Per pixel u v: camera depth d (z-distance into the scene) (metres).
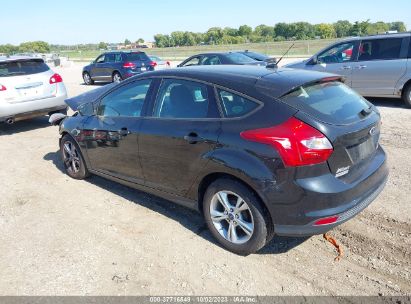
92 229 4.00
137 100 4.18
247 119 3.12
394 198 4.30
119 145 4.32
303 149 2.84
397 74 8.77
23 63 8.25
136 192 4.89
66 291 3.06
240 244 3.35
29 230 4.04
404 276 3.04
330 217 2.92
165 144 3.72
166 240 3.72
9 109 7.87
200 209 3.69
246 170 3.04
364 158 3.30
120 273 3.25
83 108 5.00
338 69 9.62
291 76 3.38
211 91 3.44
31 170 5.93
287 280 3.07
